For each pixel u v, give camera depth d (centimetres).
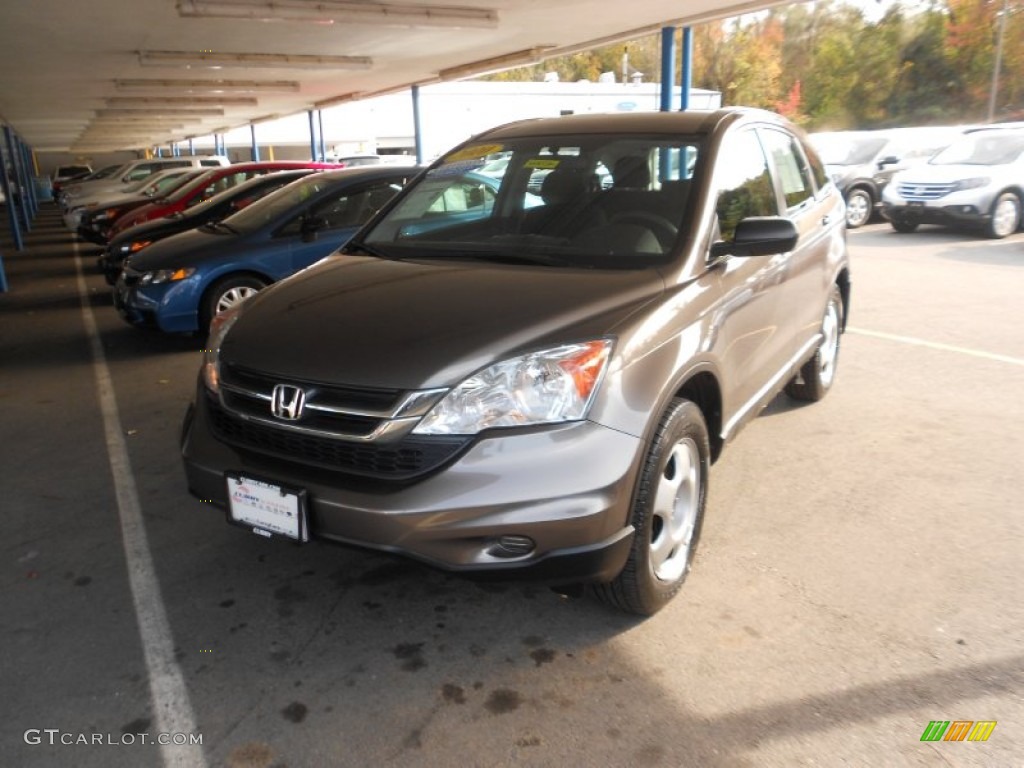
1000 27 3931
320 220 660
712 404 322
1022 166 1297
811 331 461
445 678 266
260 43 1192
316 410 256
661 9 1013
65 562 346
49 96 1780
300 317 288
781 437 468
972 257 1122
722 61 5697
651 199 331
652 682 262
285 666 274
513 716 248
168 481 430
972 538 349
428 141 3578
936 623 289
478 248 342
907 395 540
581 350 250
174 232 902
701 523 316
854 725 240
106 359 700
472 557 243
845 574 322
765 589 312
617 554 254
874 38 5206
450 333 258
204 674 270
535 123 406
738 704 250
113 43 1134
